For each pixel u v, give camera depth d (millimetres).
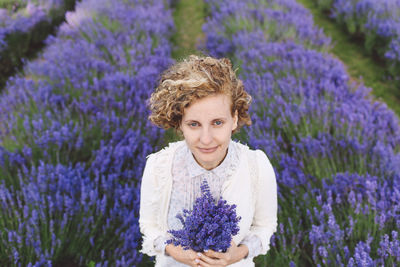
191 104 982
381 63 5531
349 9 6195
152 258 2408
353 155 3037
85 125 3588
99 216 2439
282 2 6680
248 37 5348
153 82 3973
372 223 2342
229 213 1075
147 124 3352
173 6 8523
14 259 2205
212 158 1064
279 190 2748
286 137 3473
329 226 2154
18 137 3348
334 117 3322
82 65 4480
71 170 2912
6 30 5605
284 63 4375
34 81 4324
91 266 2193
